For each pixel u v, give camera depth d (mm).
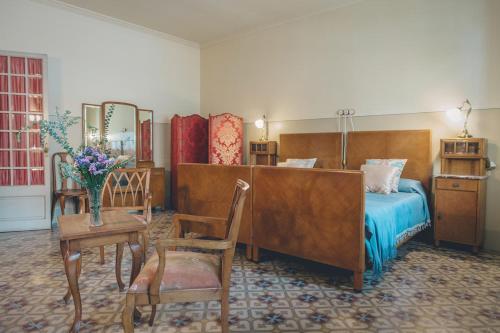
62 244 2221
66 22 4801
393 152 4215
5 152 4188
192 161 6078
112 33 5328
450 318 2117
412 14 4125
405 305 2289
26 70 4219
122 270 2877
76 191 4473
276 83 5539
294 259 3219
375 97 4465
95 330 1939
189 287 1686
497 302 2344
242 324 2025
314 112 5086
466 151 3648
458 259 3271
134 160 5594
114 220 2189
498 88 3566
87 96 5055
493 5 3584
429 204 3943
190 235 3979
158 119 6043
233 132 5883
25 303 2266
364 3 4512
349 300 2359
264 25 5523
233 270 2918
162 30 5801
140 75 5734
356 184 2418
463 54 3779
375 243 2547
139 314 2084
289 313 2168
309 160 4828
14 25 4359
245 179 3080
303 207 2715
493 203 3604
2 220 4152
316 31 5016
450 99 3879
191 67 6570
